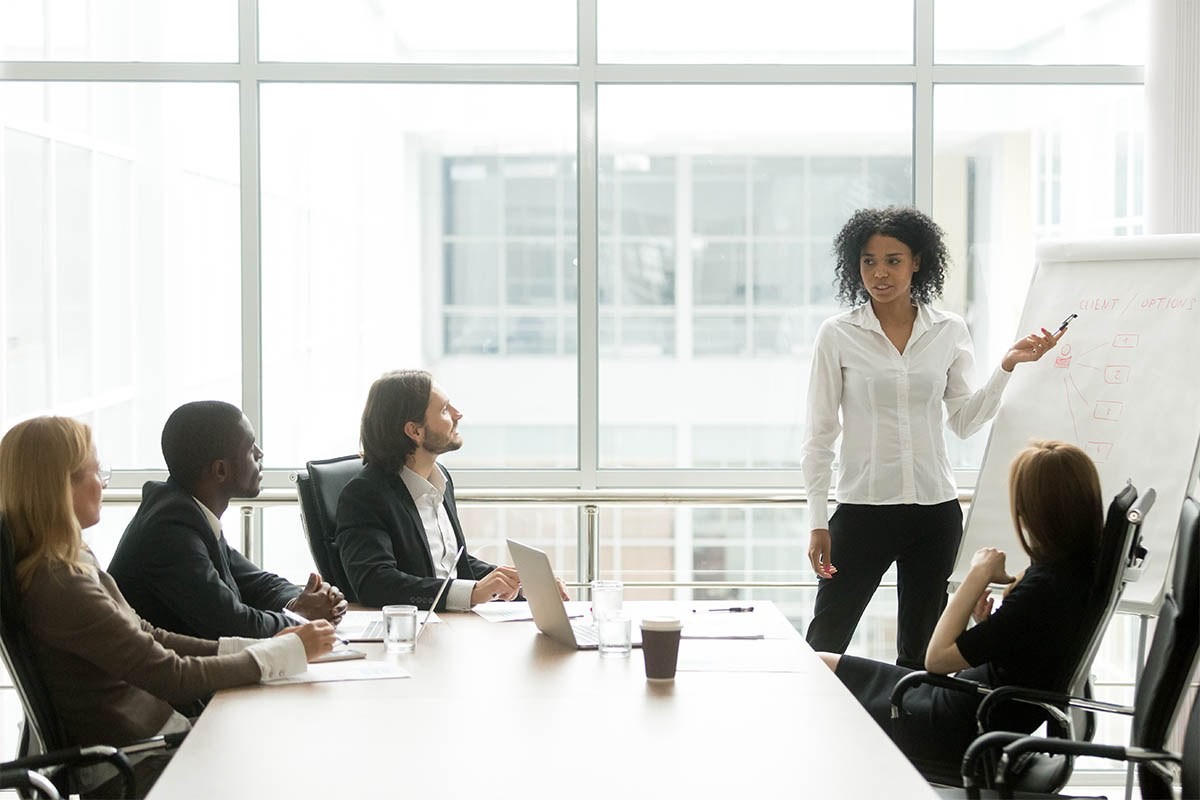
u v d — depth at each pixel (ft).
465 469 15.29
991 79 14.84
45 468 7.90
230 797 5.89
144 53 14.70
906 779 6.08
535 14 14.88
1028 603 8.99
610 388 15.31
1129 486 9.29
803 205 15.19
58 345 14.89
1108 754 7.72
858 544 12.44
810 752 6.49
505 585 10.11
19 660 7.74
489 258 15.21
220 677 7.83
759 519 15.17
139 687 7.82
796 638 9.12
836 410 12.60
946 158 14.99
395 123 15.07
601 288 15.24
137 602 9.16
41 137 14.80
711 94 15.07
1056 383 12.42
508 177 15.14
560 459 15.30
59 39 14.67
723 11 14.90
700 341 15.26
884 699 9.73
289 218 14.98
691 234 15.20
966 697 9.44
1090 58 14.84
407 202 15.16
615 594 9.11
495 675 8.07
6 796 9.11
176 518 9.27
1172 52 13.70
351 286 15.17
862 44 14.96
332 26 14.80
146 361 14.93
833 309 15.28
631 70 14.89
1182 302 11.98
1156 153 13.84
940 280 12.51
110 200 14.87
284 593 10.15
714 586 15.19
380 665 8.34
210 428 9.48
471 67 14.85
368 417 10.59
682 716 7.14
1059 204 14.99
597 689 7.72
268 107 14.88
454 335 15.28
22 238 14.85
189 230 14.88
